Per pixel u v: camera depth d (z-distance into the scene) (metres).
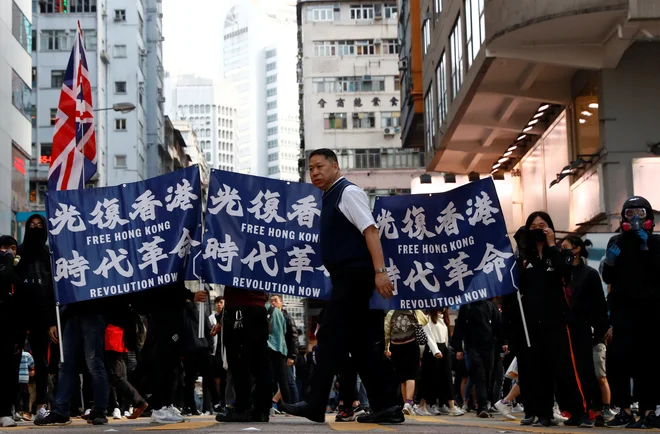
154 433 6.45
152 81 72.00
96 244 8.94
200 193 9.05
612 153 23.81
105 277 8.90
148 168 71.31
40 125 60.34
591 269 9.80
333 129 68.19
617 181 23.77
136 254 8.95
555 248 8.52
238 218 9.00
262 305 9.19
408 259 8.99
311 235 9.02
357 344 7.55
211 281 8.88
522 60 24.19
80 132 12.59
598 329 9.72
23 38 39.50
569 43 23.86
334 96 68.75
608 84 23.98
